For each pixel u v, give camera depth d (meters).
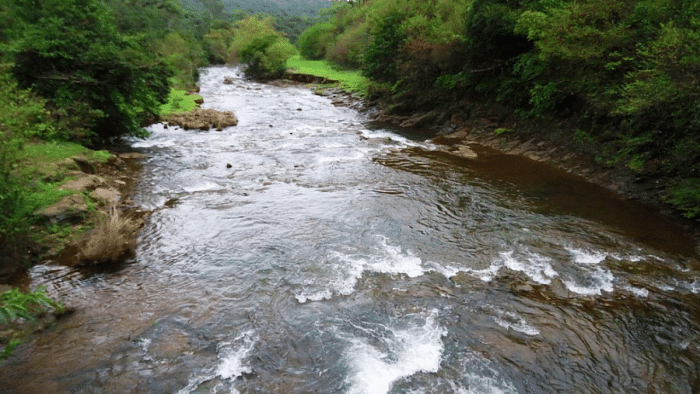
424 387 5.20
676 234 9.41
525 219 10.22
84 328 6.09
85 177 10.94
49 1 14.06
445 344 5.95
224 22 80.25
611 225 9.89
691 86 9.23
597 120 14.08
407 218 10.20
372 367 5.49
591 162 13.62
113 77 14.38
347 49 44.09
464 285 7.40
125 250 8.30
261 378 5.28
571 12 14.54
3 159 7.58
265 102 28.64
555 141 15.57
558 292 7.23
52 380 5.13
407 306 6.79
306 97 31.58
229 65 56.28
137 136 16.42
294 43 94.56
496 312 6.68
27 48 12.74
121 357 5.54
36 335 5.90
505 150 16.53
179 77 32.47
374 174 13.49
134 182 12.25
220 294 7.03
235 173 13.42
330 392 5.10
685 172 10.41
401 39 24.69
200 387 5.10
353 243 8.88
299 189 12.08
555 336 6.14
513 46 18.23
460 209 10.79
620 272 7.85
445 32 22.28
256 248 8.61
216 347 5.79
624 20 14.24
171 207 10.60
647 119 11.59
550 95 15.90
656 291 7.25
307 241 8.93
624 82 13.34
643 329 6.31
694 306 6.85
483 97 19.81
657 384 5.33
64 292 6.96
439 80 21.39
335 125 21.69
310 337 6.03
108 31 15.15
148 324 6.22
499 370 5.50
